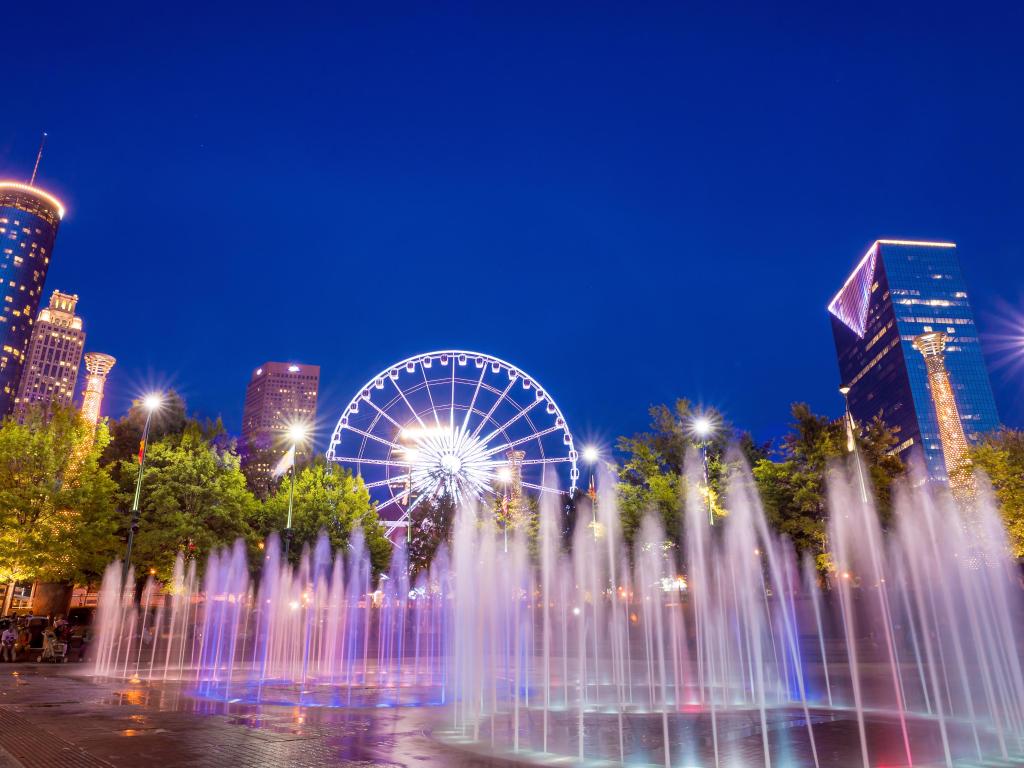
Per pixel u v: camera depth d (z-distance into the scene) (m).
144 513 50.28
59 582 53.16
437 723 16.70
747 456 49.66
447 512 63.91
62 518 42.25
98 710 18.62
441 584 62.75
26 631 39.16
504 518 59.47
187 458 52.16
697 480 45.84
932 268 194.38
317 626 57.78
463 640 34.66
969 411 180.00
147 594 52.94
